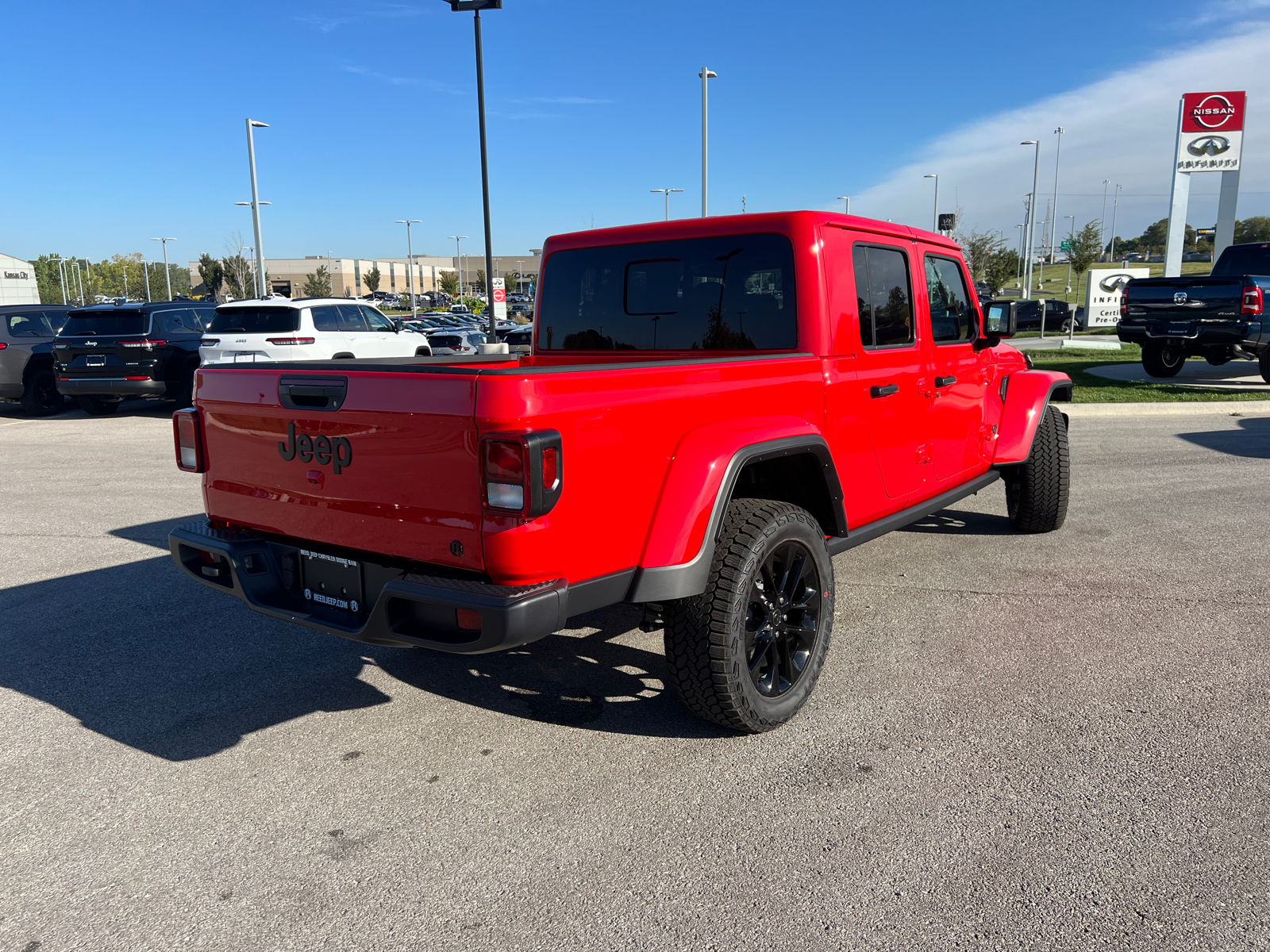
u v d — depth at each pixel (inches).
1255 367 650.8
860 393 150.5
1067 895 91.7
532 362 181.5
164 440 436.8
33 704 142.3
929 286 177.3
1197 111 839.7
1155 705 135.2
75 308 512.4
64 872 98.8
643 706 139.7
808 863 98.2
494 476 96.3
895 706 136.9
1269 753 120.2
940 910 89.8
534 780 117.6
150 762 123.5
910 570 207.0
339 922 90.0
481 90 780.0
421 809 110.9
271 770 121.3
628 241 163.2
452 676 151.9
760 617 127.3
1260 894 91.1
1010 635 165.2
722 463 116.0
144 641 169.0
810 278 141.8
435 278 6633.9
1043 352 802.2
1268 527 237.6
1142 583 193.9
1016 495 237.1
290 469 121.1
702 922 89.0
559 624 101.0
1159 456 342.3
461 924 89.3
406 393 103.3
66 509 281.9
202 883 96.7
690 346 157.6
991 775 115.9
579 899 93.0
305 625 117.0
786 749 124.4
